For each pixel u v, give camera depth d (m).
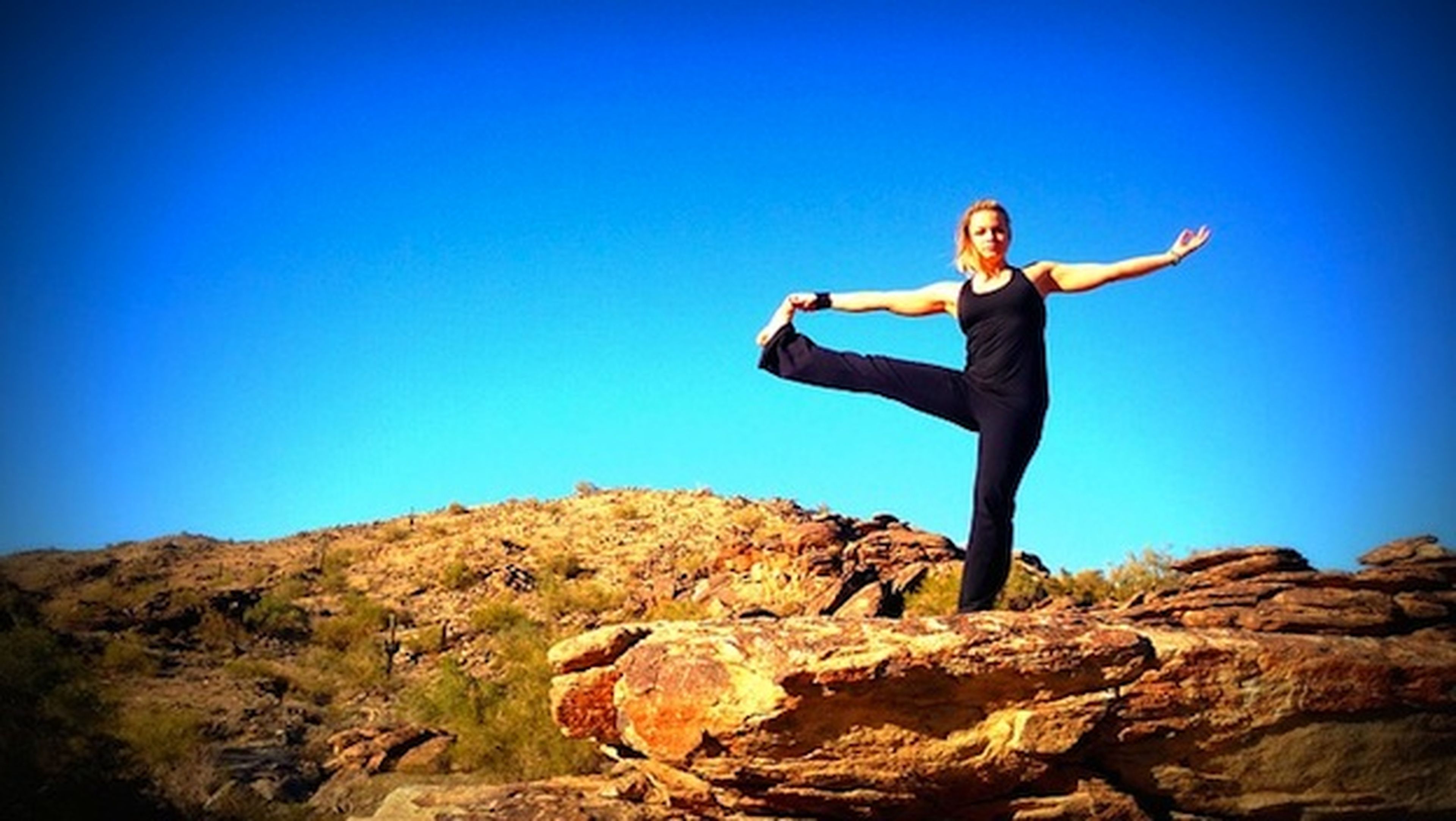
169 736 18.64
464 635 32.59
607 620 31.98
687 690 7.82
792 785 7.79
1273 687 7.55
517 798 9.17
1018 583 20.75
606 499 54.03
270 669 27.08
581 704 8.74
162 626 30.62
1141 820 7.57
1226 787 7.66
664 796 8.83
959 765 7.54
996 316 7.07
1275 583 9.59
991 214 7.17
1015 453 7.15
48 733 15.47
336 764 18.92
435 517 54.56
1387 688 7.60
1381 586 9.29
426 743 19.45
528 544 45.38
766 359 7.68
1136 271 7.05
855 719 7.54
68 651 22.95
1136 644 7.45
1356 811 7.66
